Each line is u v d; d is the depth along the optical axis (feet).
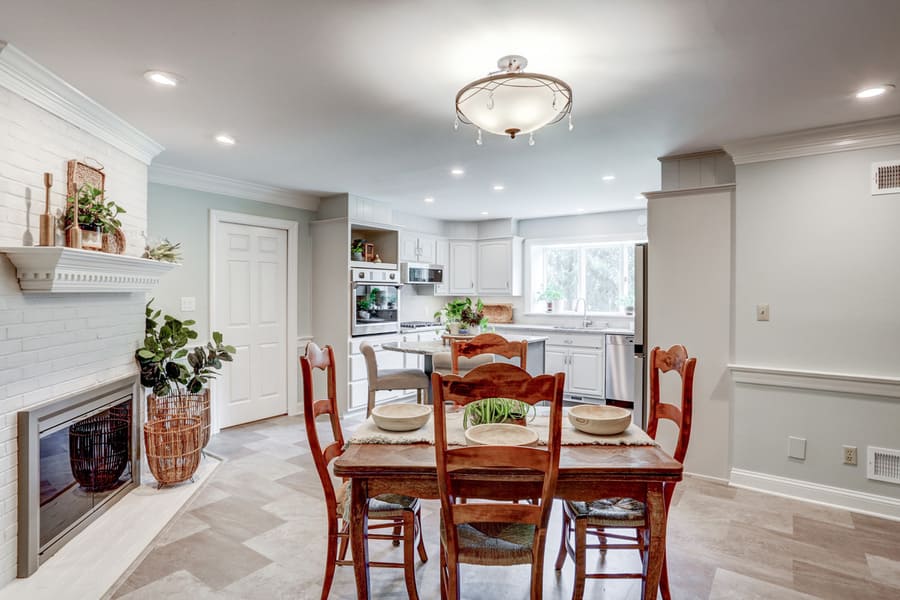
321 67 7.46
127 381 10.14
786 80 7.81
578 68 7.44
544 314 21.95
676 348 7.04
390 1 5.69
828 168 10.09
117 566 7.63
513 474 5.40
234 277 15.48
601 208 19.52
